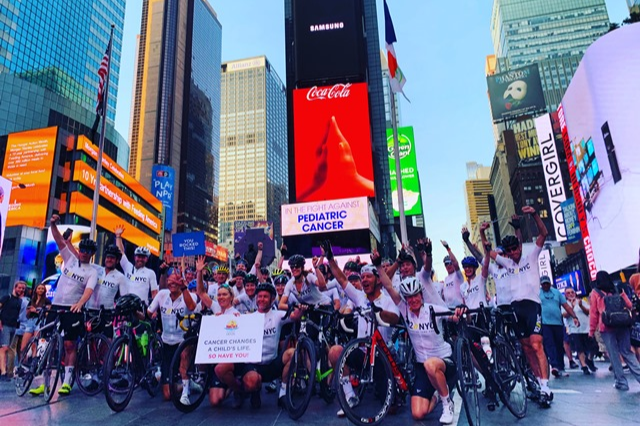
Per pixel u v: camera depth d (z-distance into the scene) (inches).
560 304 379.6
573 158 1568.7
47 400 245.8
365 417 193.6
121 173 3339.1
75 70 4089.6
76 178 2650.1
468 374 186.4
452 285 339.9
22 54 3580.2
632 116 1200.2
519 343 248.8
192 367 239.5
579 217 1566.2
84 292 268.1
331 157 1685.5
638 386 294.4
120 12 4884.4
